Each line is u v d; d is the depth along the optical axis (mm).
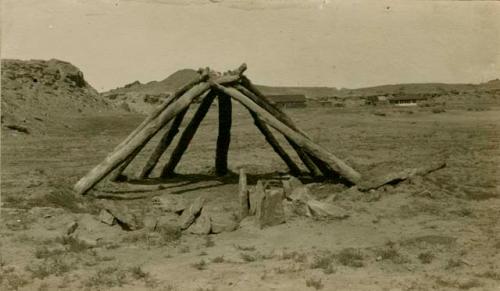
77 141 38750
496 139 34781
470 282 7949
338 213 12234
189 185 17109
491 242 10109
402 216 12344
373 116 65125
